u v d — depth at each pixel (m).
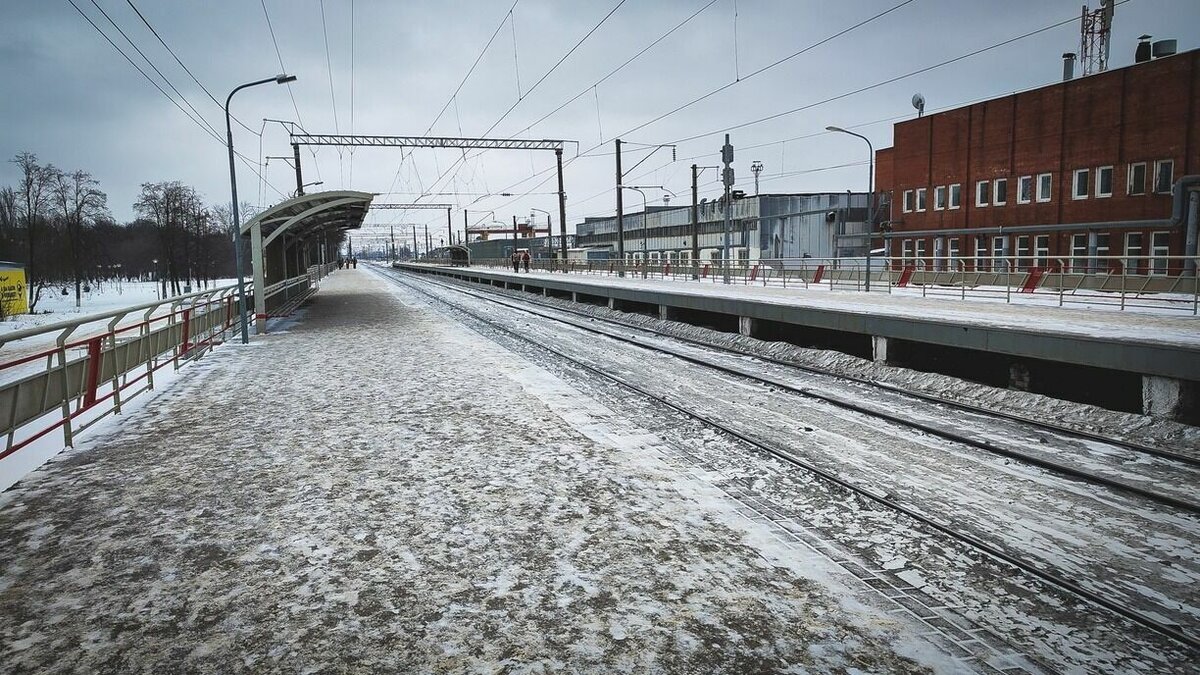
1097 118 31.83
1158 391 9.23
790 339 18.92
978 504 6.21
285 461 7.37
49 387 7.73
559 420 9.22
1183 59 28.53
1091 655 3.85
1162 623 4.20
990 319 14.27
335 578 4.66
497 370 13.32
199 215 76.69
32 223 61.09
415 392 11.14
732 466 7.29
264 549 5.14
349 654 3.76
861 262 42.03
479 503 6.06
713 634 3.95
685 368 14.14
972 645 3.91
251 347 17.47
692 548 5.13
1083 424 9.36
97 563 4.93
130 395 11.16
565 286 35.84
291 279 29.53
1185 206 26.95
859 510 6.04
